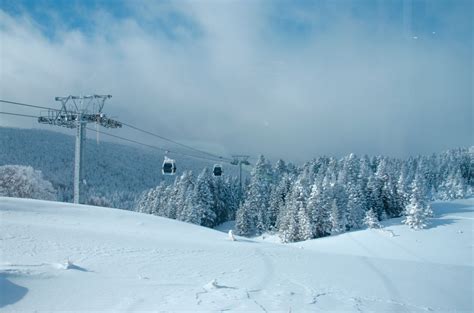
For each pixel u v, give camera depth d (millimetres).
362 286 12922
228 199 85500
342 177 74938
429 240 50312
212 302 8930
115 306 8500
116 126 32188
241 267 15023
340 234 58750
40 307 8273
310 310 8820
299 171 91438
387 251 44594
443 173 89812
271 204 74062
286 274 14109
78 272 11219
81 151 31250
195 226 35000
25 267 10844
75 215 29297
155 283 10805
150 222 32125
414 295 12141
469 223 58969
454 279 16391
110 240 18703
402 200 70938
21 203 29281
